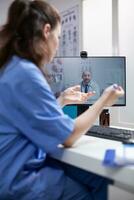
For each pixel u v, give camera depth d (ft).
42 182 3.17
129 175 2.48
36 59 3.39
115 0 7.54
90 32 8.70
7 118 3.11
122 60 6.10
